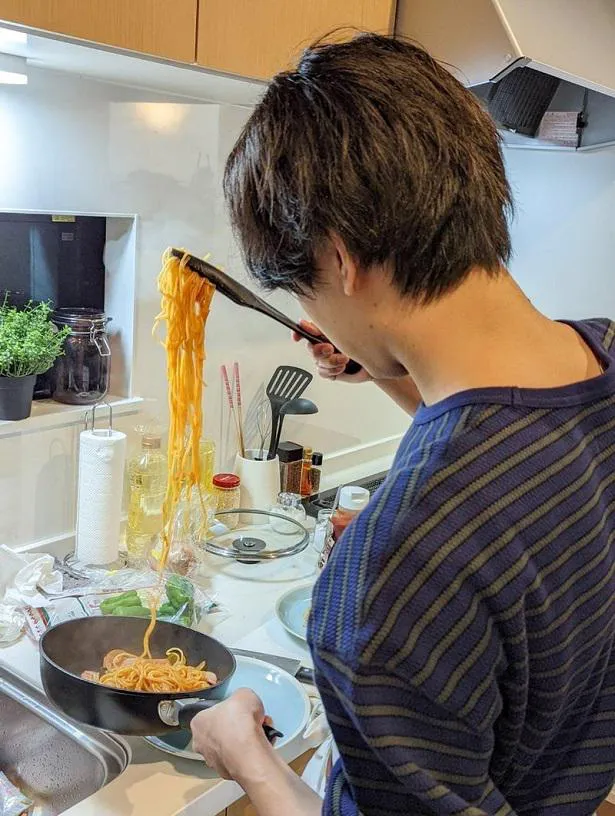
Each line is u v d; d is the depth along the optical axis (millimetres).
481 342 629
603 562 644
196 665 1238
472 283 627
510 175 2541
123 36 1154
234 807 1118
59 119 1476
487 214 616
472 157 611
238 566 1677
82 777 1148
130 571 1523
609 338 716
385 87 611
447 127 608
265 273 686
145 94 1594
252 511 1815
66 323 1595
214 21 1271
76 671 1222
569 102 2043
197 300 1102
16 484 1547
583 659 666
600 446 646
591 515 626
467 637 574
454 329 627
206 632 1416
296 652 1375
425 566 567
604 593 652
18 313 1532
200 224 1759
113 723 1027
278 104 640
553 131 2061
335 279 646
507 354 629
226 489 1823
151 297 1706
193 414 1148
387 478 618
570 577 618
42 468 1580
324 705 614
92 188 1552
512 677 608
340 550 599
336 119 605
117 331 1711
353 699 569
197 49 1257
